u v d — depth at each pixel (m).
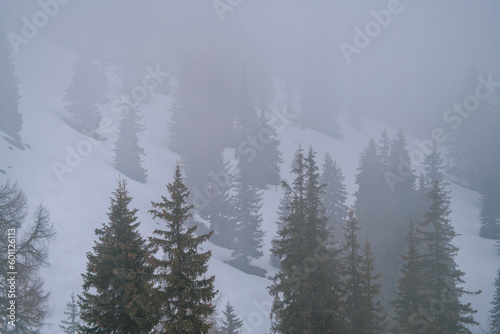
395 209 36.38
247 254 45.50
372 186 39.88
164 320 12.46
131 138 60.28
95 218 39.53
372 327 18.47
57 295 26.69
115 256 13.60
